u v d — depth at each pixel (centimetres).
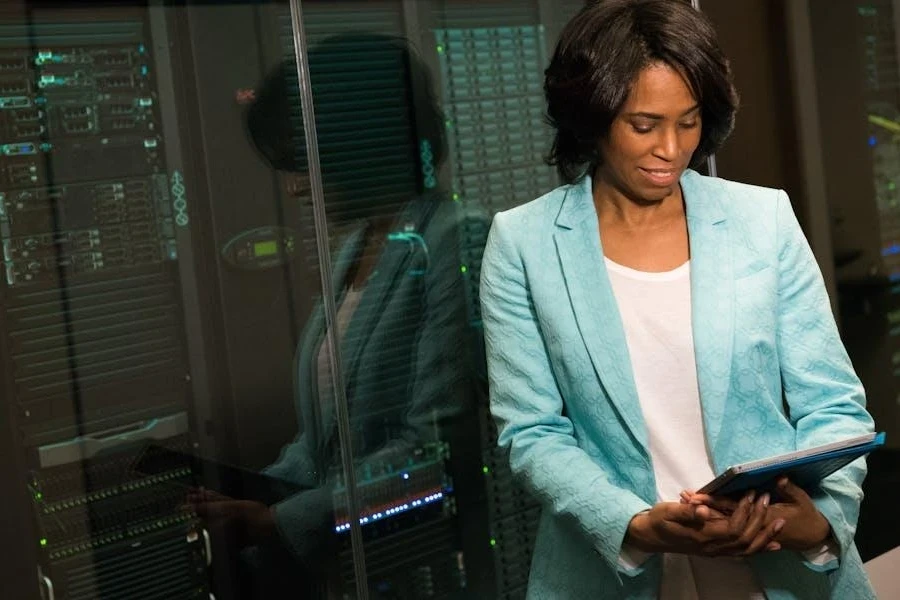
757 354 121
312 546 178
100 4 152
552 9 201
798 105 229
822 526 115
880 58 243
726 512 112
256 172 169
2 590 149
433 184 189
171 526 164
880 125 244
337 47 177
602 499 118
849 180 239
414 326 190
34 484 151
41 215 150
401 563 191
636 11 119
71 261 153
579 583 127
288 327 174
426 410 192
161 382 162
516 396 130
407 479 191
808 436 119
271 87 169
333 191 178
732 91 119
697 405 122
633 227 127
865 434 108
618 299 125
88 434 156
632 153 119
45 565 153
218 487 168
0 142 146
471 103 193
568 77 122
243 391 170
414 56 185
